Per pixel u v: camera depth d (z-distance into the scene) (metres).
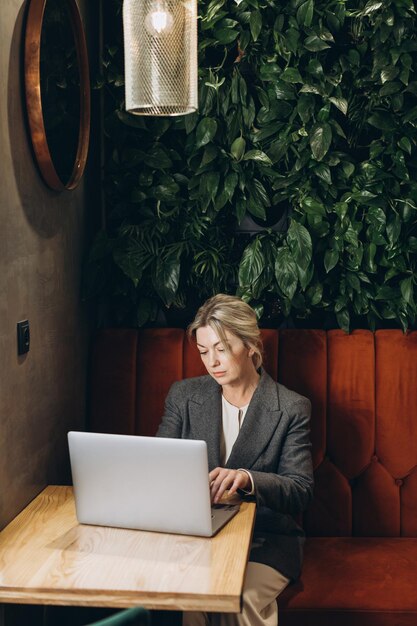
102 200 3.27
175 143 3.13
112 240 3.03
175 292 3.02
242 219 3.06
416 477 2.82
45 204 2.51
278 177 3.03
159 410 2.90
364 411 2.83
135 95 2.37
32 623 2.38
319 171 2.98
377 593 2.39
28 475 2.32
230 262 3.16
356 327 3.15
